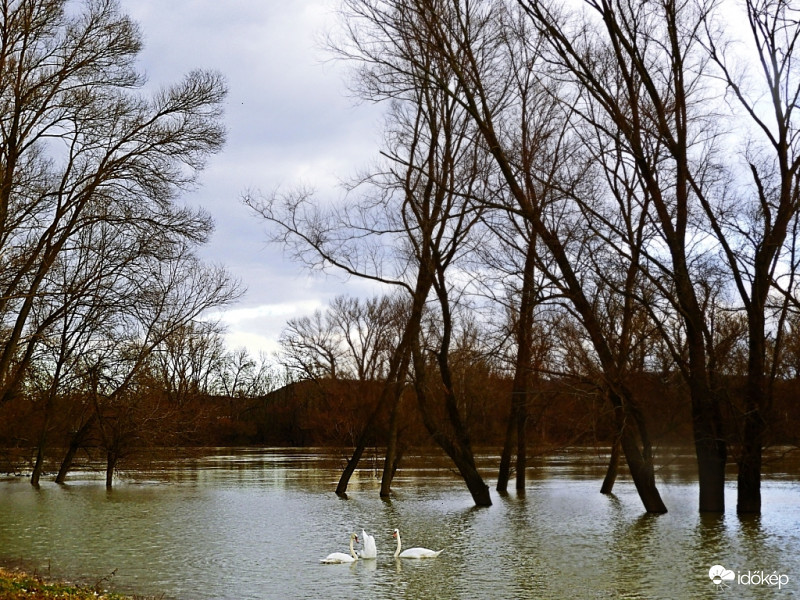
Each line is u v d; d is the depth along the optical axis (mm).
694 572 20828
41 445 51344
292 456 87312
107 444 50250
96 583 19781
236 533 28500
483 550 24438
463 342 41406
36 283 35094
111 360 48875
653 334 33438
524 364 33875
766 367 33688
